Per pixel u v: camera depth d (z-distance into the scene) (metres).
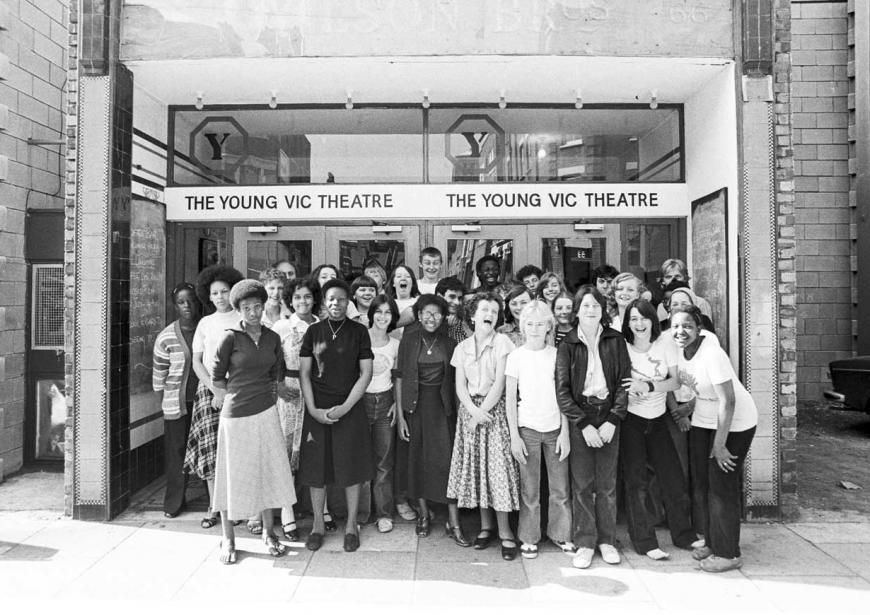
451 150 6.33
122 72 4.94
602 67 5.19
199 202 6.16
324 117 6.29
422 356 4.32
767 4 4.86
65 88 6.91
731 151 5.02
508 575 3.86
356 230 6.29
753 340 4.76
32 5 6.35
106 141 4.77
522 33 4.95
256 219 6.20
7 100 5.98
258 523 4.53
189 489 5.53
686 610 3.45
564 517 4.16
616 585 3.73
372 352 4.32
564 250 6.29
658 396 4.13
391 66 5.17
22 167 6.18
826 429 8.10
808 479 5.88
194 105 6.13
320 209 6.21
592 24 4.95
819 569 3.95
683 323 3.88
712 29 4.96
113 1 4.85
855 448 7.11
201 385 4.57
